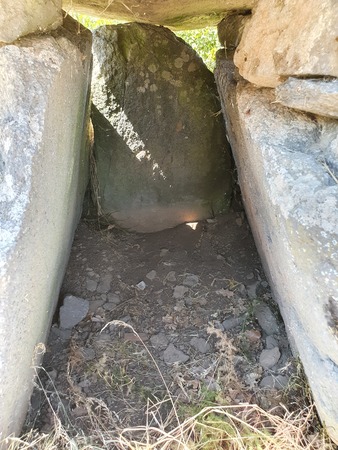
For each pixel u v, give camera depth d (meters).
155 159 2.52
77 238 2.44
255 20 1.53
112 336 2.00
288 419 1.61
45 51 1.43
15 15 1.36
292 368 1.83
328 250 1.27
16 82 1.35
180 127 2.50
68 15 1.91
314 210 1.29
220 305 2.14
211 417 1.61
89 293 2.19
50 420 1.65
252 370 1.86
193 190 2.60
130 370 1.86
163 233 2.58
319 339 1.38
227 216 2.61
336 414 1.45
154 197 2.58
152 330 2.04
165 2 2.02
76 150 1.89
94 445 1.56
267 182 1.45
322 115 1.48
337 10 1.26
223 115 2.37
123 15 2.29
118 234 2.54
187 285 2.24
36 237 1.34
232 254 2.42
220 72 2.14
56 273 1.79
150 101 2.46
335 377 1.40
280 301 1.92
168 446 1.57
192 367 1.87
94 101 2.47
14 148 1.30
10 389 1.33
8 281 1.19
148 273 2.31
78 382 1.80
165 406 1.73
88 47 1.87
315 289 1.30
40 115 1.35
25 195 1.28
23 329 1.34
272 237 1.66
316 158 1.43
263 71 1.53
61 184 1.60
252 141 1.58
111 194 2.55
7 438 1.36
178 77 2.46
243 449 1.52
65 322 2.02
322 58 1.32
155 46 2.42
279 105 1.58
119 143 2.50
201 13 2.22
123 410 1.72
